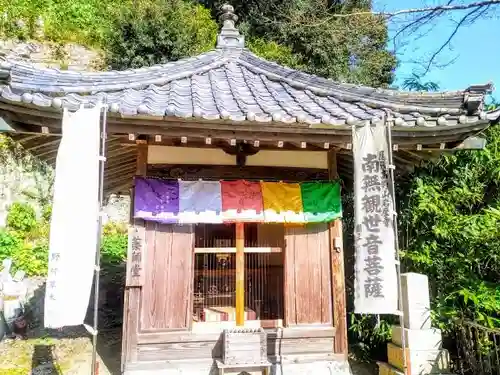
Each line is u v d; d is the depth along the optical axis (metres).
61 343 6.76
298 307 5.13
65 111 3.62
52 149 5.57
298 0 13.43
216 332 4.88
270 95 5.46
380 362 5.34
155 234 4.89
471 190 5.84
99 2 14.91
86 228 3.52
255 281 5.47
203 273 5.35
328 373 4.99
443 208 5.63
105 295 9.25
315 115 4.41
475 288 5.02
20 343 6.75
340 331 5.11
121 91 4.95
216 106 4.41
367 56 14.00
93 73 5.44
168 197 4.90
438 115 4.66
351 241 7.31
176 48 12.13
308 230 5.31
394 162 6.02
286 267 5.19
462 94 4.68
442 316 5.20
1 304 7.42
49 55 13.36
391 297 3.95
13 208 10.77
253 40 14.89
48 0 14.10
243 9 15.80
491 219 5.17
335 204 5.28
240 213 5.00
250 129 4.21
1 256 9.74
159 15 12.27
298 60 14.27
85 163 3.58
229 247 5.26
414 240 5.88
